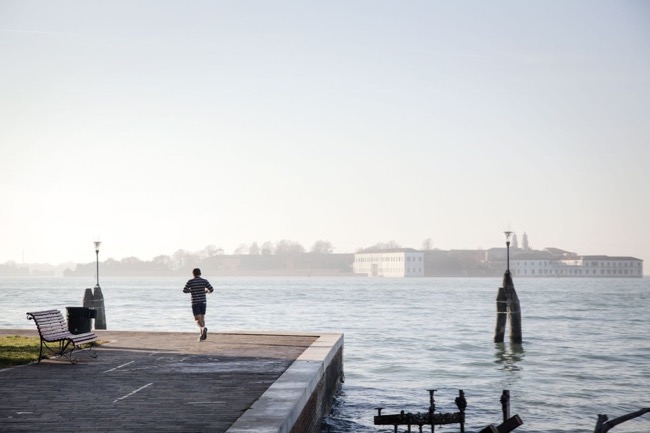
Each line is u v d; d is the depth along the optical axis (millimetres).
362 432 18297
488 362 34781
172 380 15406
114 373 16422
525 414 21969
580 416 21828
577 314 76938
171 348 21469
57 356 19359
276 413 11484
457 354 38125
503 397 14820
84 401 13008
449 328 57062
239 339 24125
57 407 12477
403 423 13719
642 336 50188
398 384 27344
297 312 81312
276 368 17219
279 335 25359
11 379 15547
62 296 137375
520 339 39719
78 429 10805
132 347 21781
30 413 11977
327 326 59812
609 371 31953
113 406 12547
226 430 10539
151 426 10977
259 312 81688
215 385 14742
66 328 19375
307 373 15609
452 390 26000
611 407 23281
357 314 77625
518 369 32406
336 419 19734
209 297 129625
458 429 19422
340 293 152500
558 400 24422
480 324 61750
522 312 81000
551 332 53719
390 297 129375
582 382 28625
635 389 26906
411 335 50344
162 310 85312
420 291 166125
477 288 194500
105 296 134250
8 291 174625
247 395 13578
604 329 56562
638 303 103312
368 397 23797
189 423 11172
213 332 26250
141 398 13297
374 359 35656
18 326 59062
